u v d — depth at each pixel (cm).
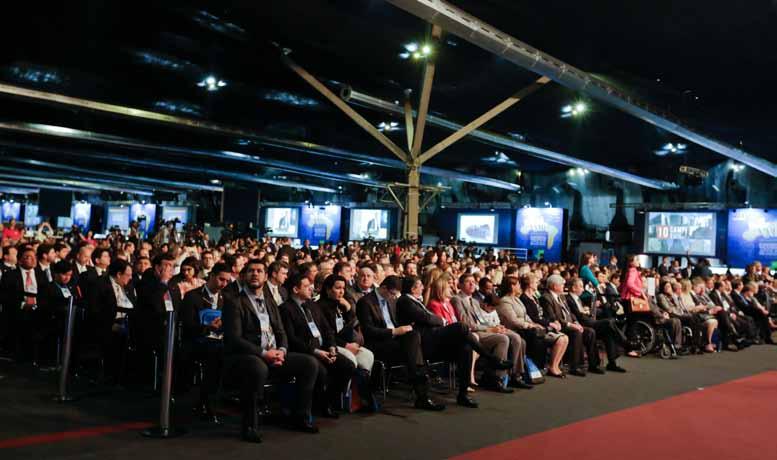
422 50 1595
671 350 1020
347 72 1953
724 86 1664
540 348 780
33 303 712
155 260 607
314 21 1524
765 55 1404
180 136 2772
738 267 2561
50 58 1753
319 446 461
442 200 3978
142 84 2027
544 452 468
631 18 1295
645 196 3158
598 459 455
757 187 2664
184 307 580
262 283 511
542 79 1800
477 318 756
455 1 1300
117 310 627
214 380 519
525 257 3231
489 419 566
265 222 4319
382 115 2431
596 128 2377
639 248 2891
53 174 3938
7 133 2642
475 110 2245
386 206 3853
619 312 1066
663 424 569
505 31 1447
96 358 623
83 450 421
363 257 1338
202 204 4569
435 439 492
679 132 1864
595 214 3400
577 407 629
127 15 1487
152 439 455
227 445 452
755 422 586
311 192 4531
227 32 1614
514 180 3662
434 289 725
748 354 1107
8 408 514
